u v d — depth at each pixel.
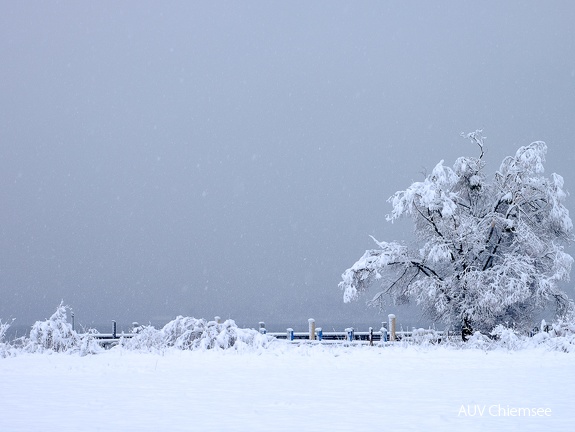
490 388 13.93
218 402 11.86
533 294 31.42
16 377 16.80
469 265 31.72
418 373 17.69
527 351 26.05
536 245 31.44
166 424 9.39
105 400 12.18
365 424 9.34
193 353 24.98
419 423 9.42
